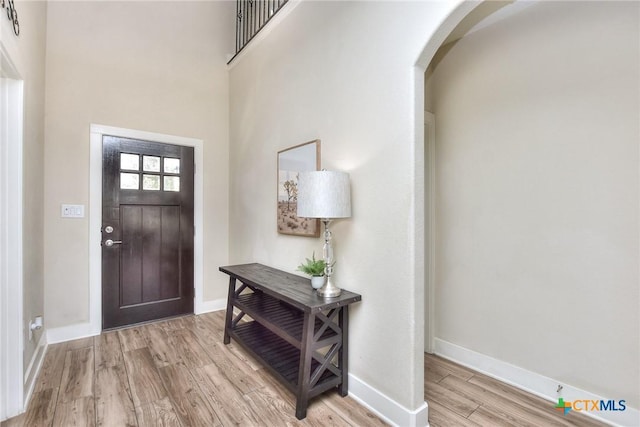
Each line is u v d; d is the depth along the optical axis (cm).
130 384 201
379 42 177
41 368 220
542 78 193
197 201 342
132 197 303
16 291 172
